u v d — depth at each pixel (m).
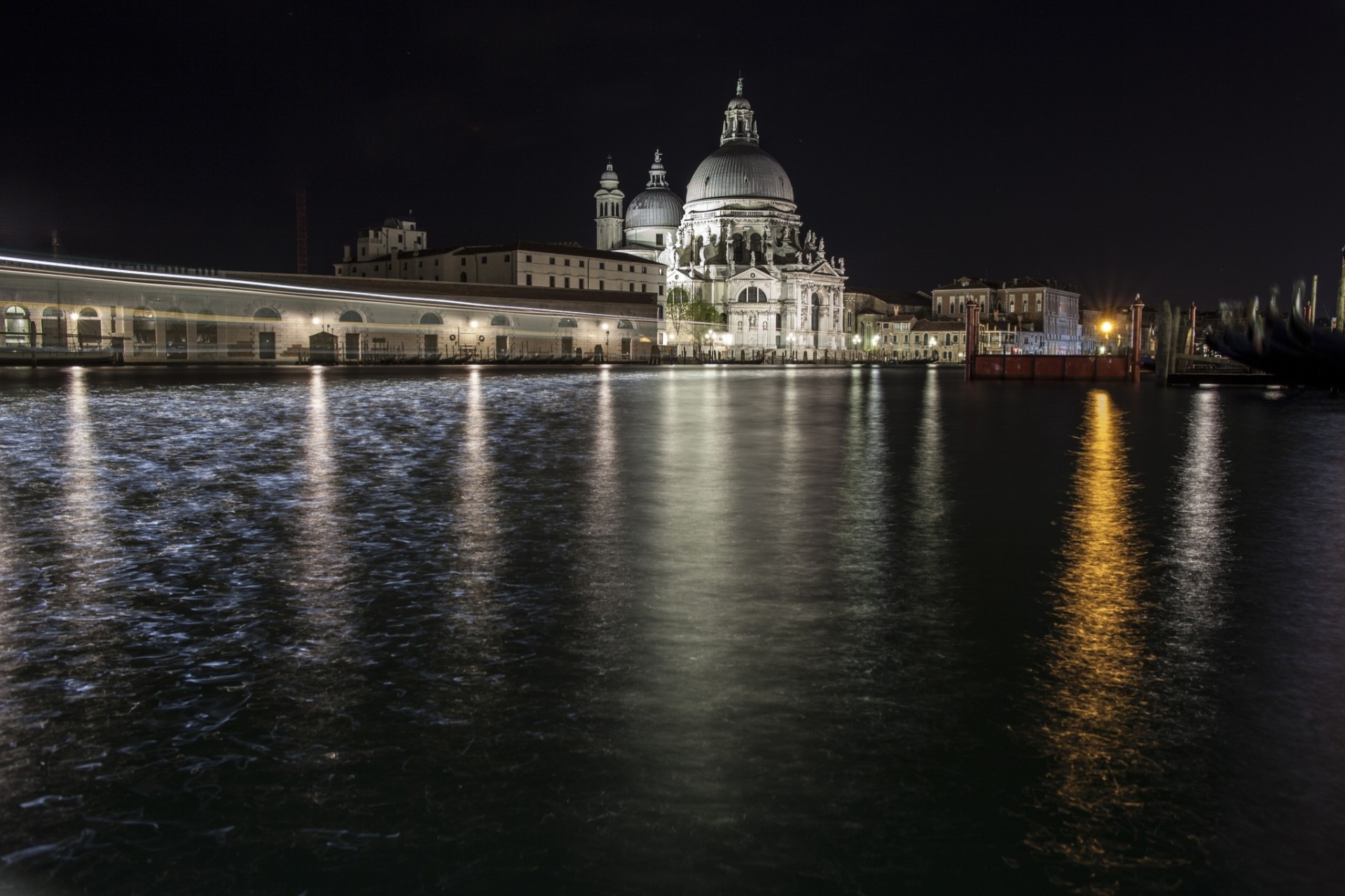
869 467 14.59
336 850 3.45
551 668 5.27
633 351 132.88
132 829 3.59
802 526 9.59
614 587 7.07
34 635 5.87
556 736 4.36
